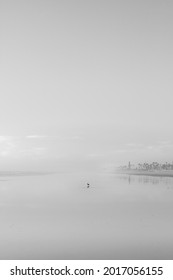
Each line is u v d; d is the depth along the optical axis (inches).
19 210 1155.9
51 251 615.5
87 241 704.4
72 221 930.1
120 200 1435.8
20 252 625.9
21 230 810.8
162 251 619.8
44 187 2146.9
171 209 1159.0
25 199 1494.8
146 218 976.3
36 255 601.9
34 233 777.6
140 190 1894.7
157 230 799.1
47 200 1453.0
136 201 1401.3
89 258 592.1
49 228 831.1
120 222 898.7
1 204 1318.9
